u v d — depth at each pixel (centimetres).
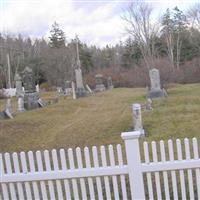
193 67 3775
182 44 5497
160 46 5494
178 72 3575
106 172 475
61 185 535
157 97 1861
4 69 5231
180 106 1430
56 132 1217
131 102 1911
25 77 2270
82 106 1934
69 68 4997
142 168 473
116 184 484
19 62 5431
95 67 6806
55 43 7569
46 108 1895
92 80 4384
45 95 3391
